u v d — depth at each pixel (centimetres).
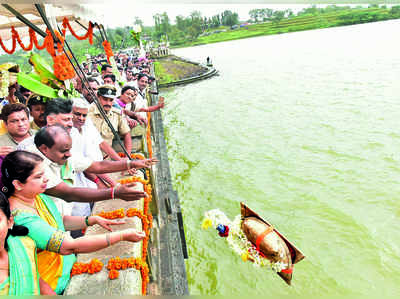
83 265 223
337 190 953
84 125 343
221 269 639
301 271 649
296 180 1029
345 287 606
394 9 6681
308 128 1528
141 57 1816
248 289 584
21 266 162
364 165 1092
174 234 500
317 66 3300
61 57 258
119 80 722
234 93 2480
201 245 714
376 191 926
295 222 817
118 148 504
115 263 221
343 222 804
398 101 1780
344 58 3541
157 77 3148
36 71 286
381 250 700
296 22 8625
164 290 331
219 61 4716
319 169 1094
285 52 4731
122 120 452
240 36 8944
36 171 179
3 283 154
